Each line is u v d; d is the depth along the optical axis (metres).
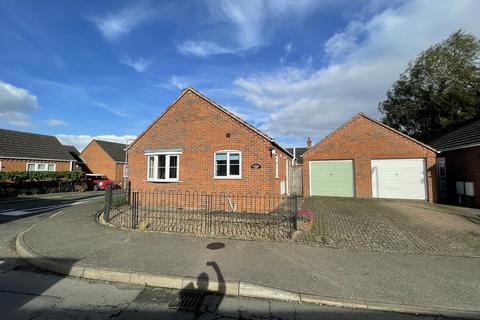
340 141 18.89
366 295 4.45
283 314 4.01
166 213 11.26
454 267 5.59
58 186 24.62
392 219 10.41
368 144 18.25
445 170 18.41
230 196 12.45
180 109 13.82
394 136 17.73
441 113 29.97
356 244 7.11
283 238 7.55
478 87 26.89
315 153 19.39
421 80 30.41
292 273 5.22
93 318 3.83
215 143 12.97
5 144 26.11
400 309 4.11
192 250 6.46
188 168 13.40
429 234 8.16
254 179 12.19
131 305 4.23
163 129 14.13
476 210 12.92
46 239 7.38
